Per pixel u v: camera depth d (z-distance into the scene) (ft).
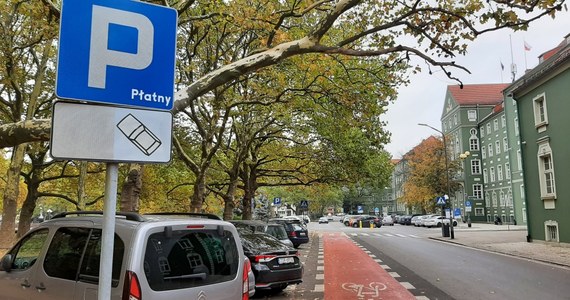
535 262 51.39
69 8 8.78
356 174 83.10
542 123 73.67
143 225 13.33
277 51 24.43
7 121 67.31
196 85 23.36
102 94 8.88
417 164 190.39
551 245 70.85
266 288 29.99
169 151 9.43
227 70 23.90
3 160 89.25
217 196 108.27
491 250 66.64
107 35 9.05
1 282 16.47
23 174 74.54
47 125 21.21
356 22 33.60
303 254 64.54
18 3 36.70
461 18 24.84
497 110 186.39
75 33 8.78
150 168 77.20
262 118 68.39
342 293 32.19
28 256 16.40
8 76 52.75
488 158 197.16
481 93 219.41
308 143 76.18
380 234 123.95
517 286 34.58
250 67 24.22
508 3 23.76
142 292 12.45
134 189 37.58
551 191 72.90
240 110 59.77
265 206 172.14
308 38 24.47
